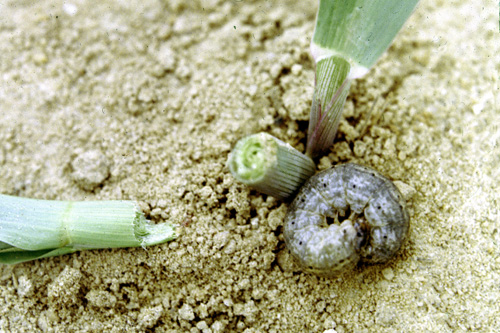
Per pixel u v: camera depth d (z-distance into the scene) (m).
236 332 0.16
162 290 0.17
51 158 0.18
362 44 0.15
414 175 0.17
